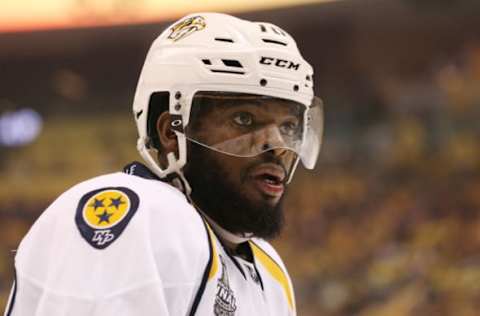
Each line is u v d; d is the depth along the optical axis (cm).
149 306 236
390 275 1925
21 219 2891
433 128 2666
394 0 2517
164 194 263
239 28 296
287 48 297
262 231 292
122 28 2689
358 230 2264
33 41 2883
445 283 1788
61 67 3117
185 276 246
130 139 3141
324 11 2462
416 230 2081
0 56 3055
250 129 290
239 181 288
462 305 1714
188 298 246
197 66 287
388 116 2778
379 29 2758
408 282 1861
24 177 3147
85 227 249
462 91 2652
